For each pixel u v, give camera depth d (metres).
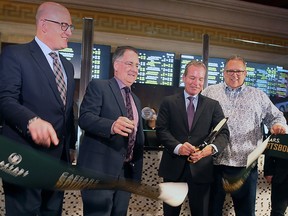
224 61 3.85
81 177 1.08
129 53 2.03
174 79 3.75
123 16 4.38
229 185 2.19
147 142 2.73
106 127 1.80
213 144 2.16
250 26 5.02
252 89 2.49
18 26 2.98
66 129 1.72
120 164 1.95
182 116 2.25
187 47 3.79
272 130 2.31
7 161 0.98
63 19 1.67
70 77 1.78
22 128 1.36
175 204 1.43
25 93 1.57
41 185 1.04
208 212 2.30
